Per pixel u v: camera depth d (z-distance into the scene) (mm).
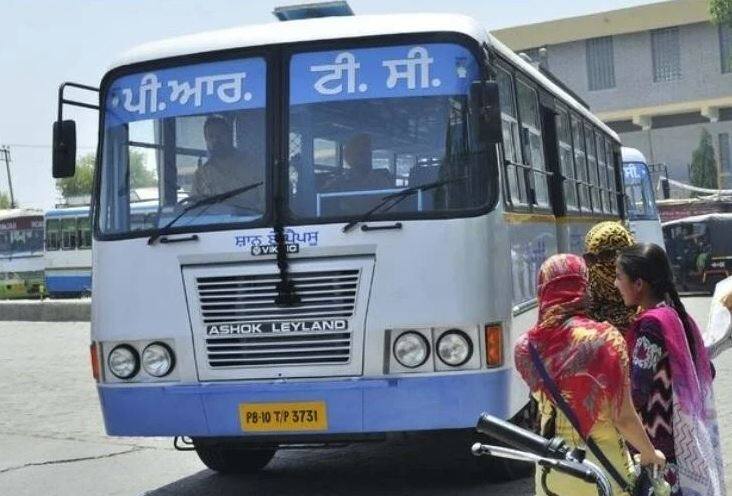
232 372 7855
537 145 10227
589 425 4566
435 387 7609
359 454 10578
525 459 4090
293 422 7727
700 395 4789
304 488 9062
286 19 9188
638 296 4961
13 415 13523
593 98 56406
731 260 35375
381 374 7664
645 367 4730
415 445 10891
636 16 54844
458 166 7840
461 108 7902
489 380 7656
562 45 56938
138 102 8438
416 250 7707
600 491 3967
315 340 7746
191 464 10344
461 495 8500
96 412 13531
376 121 7969
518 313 8391
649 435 4742
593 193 13727
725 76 53969
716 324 5570
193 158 8195
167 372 8000
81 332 24938
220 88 8250
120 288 8156
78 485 9562
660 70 55219
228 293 7895
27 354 20719
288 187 7965
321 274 7773
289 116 8086
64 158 8547
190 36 8523
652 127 56281
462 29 8016
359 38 8109
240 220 7961
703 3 53500
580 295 4684
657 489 4562
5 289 48781
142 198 8250
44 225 45938
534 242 9312
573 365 4574
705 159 54562
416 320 7660
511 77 9320
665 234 36406
